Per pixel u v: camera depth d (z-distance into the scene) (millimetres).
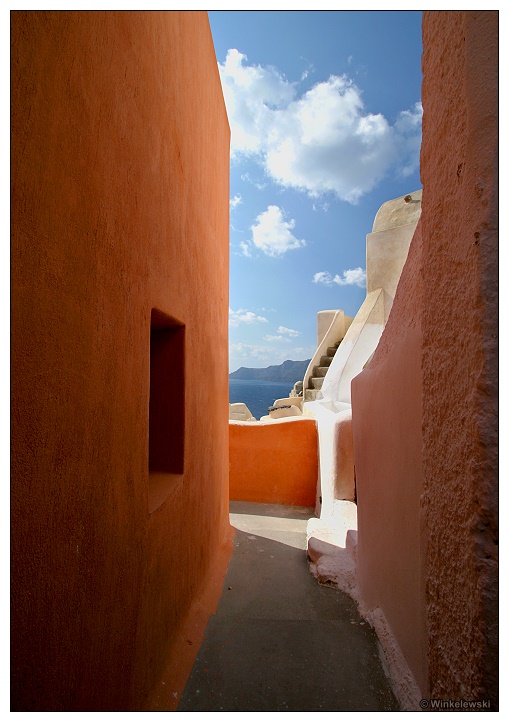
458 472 997
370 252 8148
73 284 913
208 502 2770
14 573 694
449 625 1048
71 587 892
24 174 732
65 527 868
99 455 1049
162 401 2127
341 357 7355
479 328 890
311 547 3291
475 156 923
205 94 2859
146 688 1413
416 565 1421
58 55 848
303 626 2160
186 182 2162
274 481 5578
